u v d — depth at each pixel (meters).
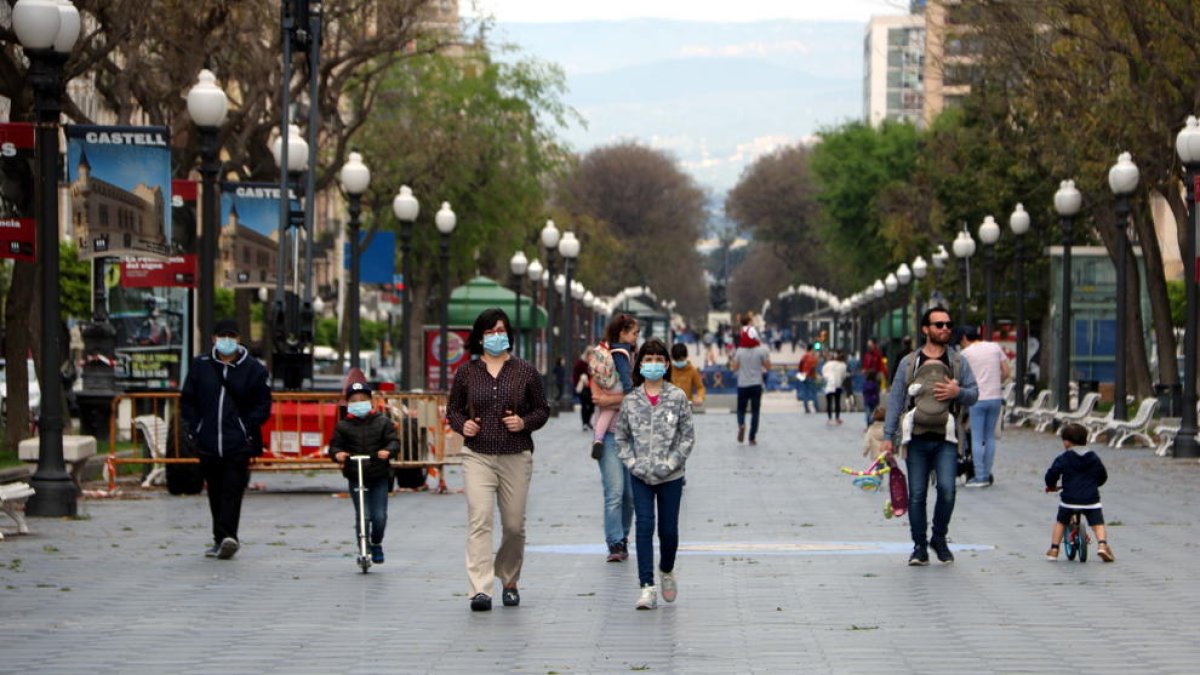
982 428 58.12
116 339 80.81
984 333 112.12
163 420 57.25
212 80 56.56
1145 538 42.28
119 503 52.53
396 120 142.50
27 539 41.94
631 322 38.41
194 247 74.44
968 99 121.94
